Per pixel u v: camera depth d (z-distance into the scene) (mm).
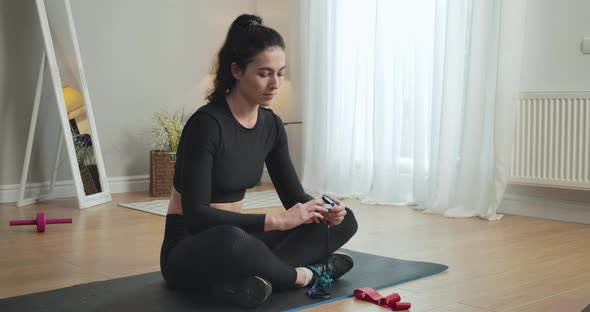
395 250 3234
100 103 5535
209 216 2082
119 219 4191
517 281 2596
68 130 4777
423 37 4793
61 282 2562
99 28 5504
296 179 2412
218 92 2191
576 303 2277
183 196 2109
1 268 2811
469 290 2449
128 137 5711
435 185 4609
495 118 4293
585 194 4145
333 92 5504
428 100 4820
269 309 2102
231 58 2127
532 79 4375
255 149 2246
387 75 5039
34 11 5109
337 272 2459
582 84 4148
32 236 3574
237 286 2104
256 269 2105
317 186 5625
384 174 5043
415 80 4789
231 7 6344
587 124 4020
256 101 2139
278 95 6316
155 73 5855
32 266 2852
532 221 4203
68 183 5246
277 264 2176
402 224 4066
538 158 4238
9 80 5008
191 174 2096
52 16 4910
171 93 5973
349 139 5457
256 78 2094
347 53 5426
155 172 5379
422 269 2754
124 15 5645
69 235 3605
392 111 5035
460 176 4430
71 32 5062
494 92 4418
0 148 4977
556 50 4258
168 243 2324
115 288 2418
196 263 2107
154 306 2156
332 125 5512
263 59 2082
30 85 5105
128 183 5719
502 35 4246
